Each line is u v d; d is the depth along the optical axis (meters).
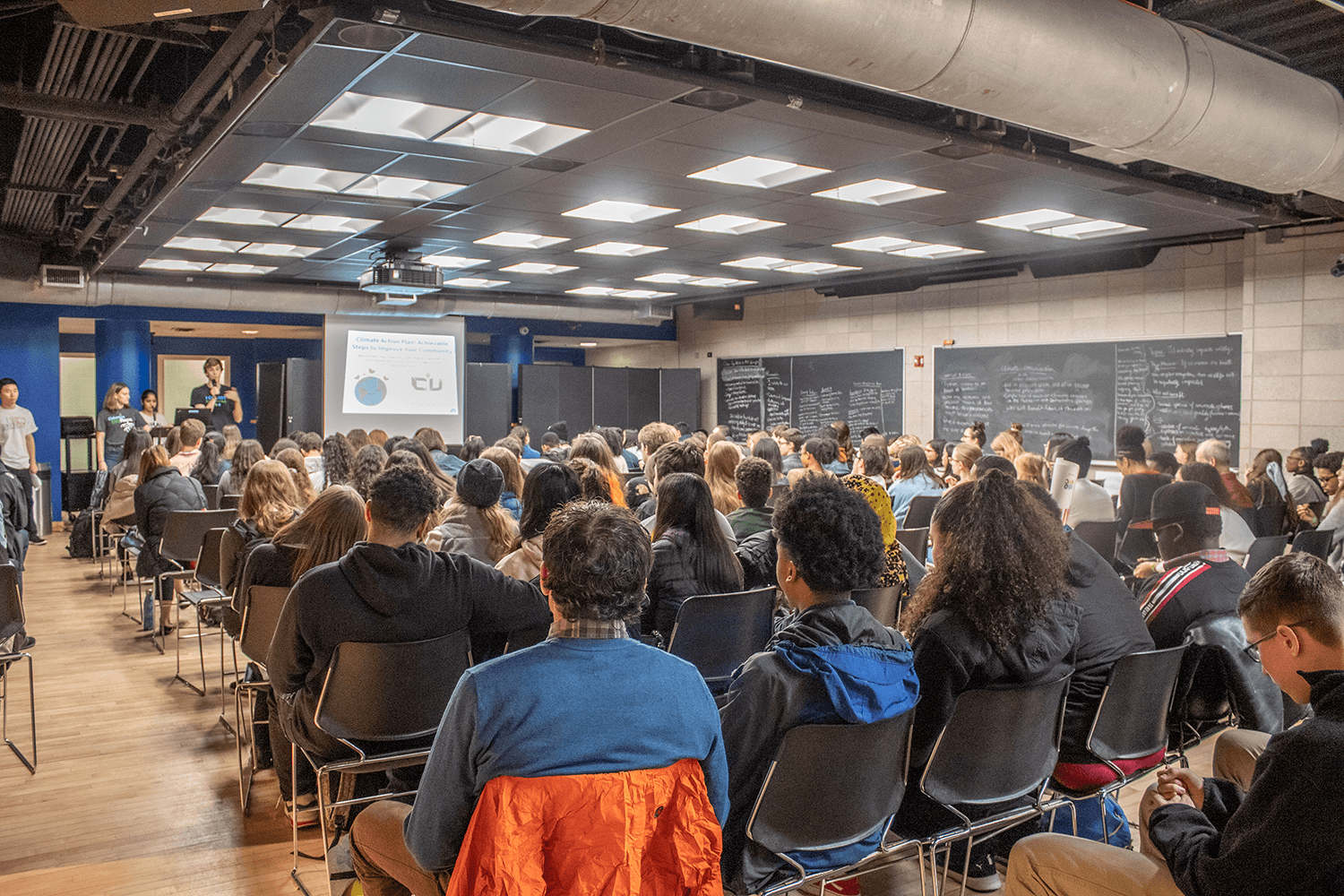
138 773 3.34
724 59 4.16
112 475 7.47
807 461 4.91
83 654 5.03
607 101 4.42
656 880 1.25
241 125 4.74
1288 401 7.28
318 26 3.52
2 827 2.88
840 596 1.75
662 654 1.32
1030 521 1.94
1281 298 7.30
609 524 1.30
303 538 2.72
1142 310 8.54
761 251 8.91
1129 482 4.81
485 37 3.62
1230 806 1.52
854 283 10.73
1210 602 2.46
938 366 10.38
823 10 2.63
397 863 1.67
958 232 7.82
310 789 2.88
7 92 4.43
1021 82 3.04
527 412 12.92
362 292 11.02
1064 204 6.57
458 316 12.16
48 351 10.39
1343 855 1.18
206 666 4.81
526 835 1.17
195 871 2.57
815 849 1.74
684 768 1.28
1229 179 4.00
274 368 11.75
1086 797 2.21
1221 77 3.48
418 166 5.64
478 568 2.22
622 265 9.87
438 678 2.14
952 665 1.86
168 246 8.37
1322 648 1.32
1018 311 9.57
